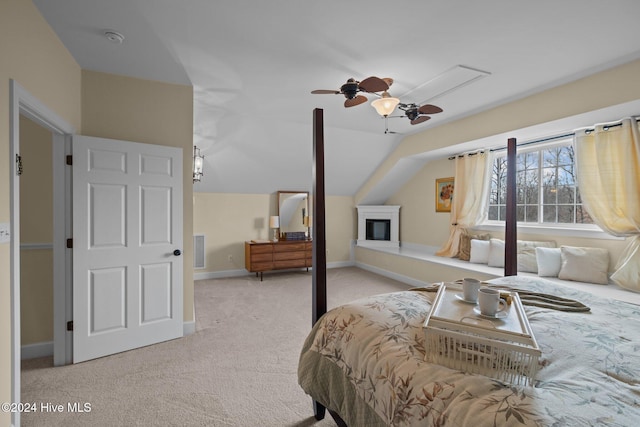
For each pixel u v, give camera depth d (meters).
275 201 5.91
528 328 1.01
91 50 2.37
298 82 2.98
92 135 2.67
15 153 1.62
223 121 4.09
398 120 4.20
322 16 1.97
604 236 3.30
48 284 2.64
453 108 3.71
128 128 2.81
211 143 4.49
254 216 5.75
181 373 2.33
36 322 2.60
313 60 2.55
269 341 2.92
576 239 3.56
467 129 3.98
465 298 1.32
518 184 4.26
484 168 4.46
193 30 2.13
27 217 2.58
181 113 3.03
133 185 2.70
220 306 3.95
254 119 4.14
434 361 1.03
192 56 2.48
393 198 6.43
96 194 2.53
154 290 2.81
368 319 1.38
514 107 3.40
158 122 2.93
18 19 1.69
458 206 4.84
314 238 1.86
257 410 1.91
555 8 1.88
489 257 4.22
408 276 5.15
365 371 1.19
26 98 1.76
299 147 4.88
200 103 3.55
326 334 1.50
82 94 2.64
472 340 0.97
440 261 4.62
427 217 5.58
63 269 2.46
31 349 2.57
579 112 2.85
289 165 5.27
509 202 2.46
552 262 3.54
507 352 0.92
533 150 4.06
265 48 2.37
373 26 2.08
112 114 2.75
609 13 1.92
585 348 1.07
